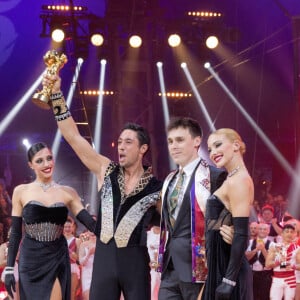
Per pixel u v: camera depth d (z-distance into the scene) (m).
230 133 6.81
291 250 13.97
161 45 21.11
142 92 22.02
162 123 24.03
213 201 6.70
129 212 7.42
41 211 9.11
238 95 26.80
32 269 9.08
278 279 13.95
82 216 9.30
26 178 26.42
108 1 20.53
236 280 6.54
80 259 14.02
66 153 27.83
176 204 7.01
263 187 24.78
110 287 7.40
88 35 20.81
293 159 26.94
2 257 12.21
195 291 6.83
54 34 20.16
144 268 7.40
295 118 21.17
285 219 16.14
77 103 24.28
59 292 9.16
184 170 7.08
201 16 20.73
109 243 7.41
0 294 12.12
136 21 20.58
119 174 7.63
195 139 7.12
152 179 7.61
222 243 6.60
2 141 27.39
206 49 21.08
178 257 6.90
